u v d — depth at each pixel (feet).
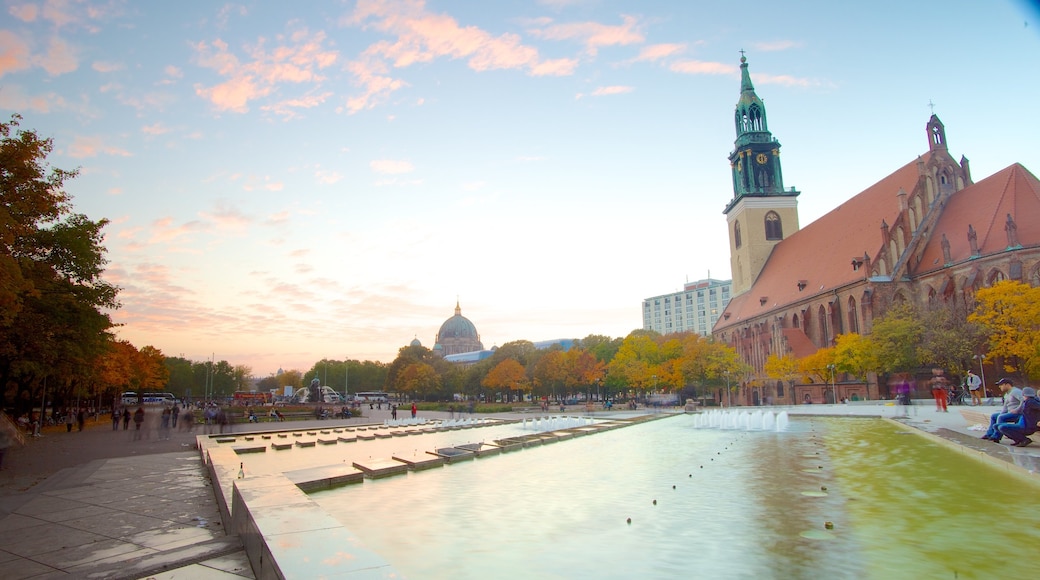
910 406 155.94
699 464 66.85
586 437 108.37
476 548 32.76
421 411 295.28
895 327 206.08
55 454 91.71
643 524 37.88
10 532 36.76
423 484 54.03
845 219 296.51
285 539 24.45
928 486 49.16
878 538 33.78
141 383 329.93
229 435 116.98
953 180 255.29
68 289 115.24
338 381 640.99
